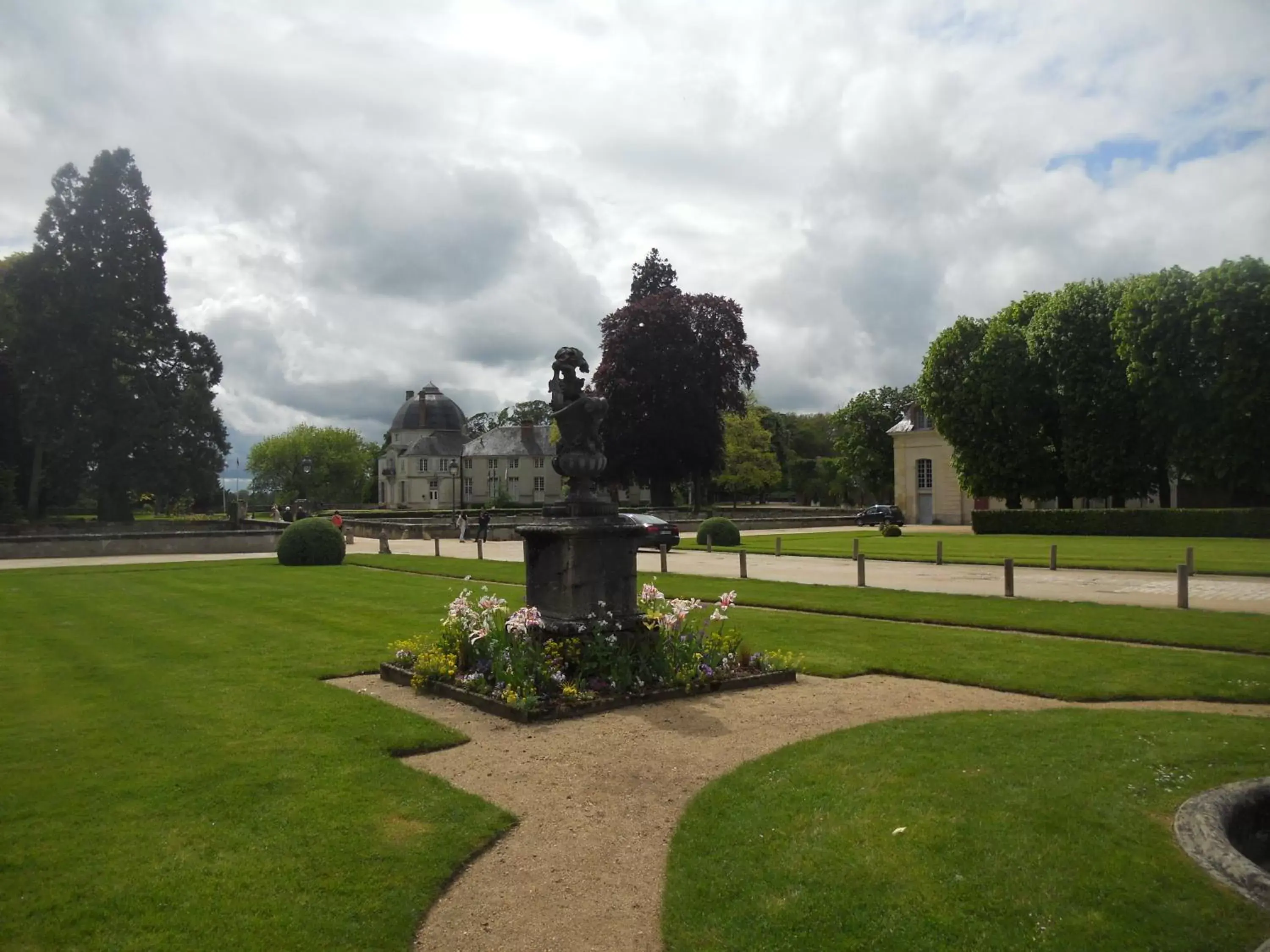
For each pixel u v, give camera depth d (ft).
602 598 30.19
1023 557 93.56
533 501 335.06
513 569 82.69
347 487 328.29
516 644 29.01
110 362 169.48
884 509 199.31
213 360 194.18
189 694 29.07
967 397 162.71
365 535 161.27
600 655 28.73
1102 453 149.38
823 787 19.36
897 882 14.73
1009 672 32.50
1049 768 20.34
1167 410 138.41
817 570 81.56
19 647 38.73
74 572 79.82
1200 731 23.66
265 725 25.05
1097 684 30.71
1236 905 13.55
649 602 33.35
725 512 217.77
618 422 180.96
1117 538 131.44
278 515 189.57
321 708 26.99
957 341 165.17
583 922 14.19
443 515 213.66
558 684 27.66
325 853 16.30
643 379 176.96
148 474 172.65
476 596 57.98
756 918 13.89
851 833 16.72
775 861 15.81
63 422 167.63
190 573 78.18
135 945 13.05
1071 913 13.51
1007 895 14.14
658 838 17.43
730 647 32.96
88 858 16.01
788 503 314.35
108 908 14.16
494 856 16.66
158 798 19.06
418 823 17.74
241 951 12.92
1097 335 149.79
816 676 32.42
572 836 17.54
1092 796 18.30
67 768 21.12
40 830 17.30
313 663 34.63
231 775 20.59
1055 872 14.85
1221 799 17.22
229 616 48.49
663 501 192.65
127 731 24.48
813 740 23.34
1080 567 80.48
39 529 152.56
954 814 17.46
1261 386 128.06
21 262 167.94
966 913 13.69
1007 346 159.53
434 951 13.33
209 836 17.04
